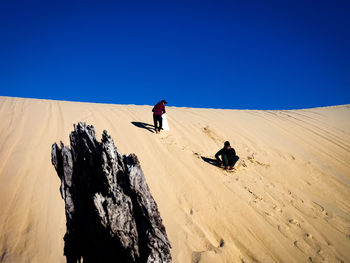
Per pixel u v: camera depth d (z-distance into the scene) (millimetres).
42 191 5340
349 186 6676
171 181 5289
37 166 6027
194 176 5637
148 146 6840
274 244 4008
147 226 2379
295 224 4633
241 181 5871
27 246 4223
